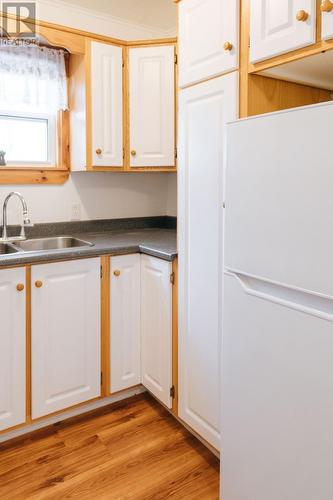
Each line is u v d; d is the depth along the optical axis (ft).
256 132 3.78
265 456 3.95
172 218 9.90
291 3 4.05
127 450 6.21
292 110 3.38
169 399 6.75
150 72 7.75
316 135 3.18
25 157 8.21
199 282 5.71
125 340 7.37
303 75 4.78
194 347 5.94
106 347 7.18
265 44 4.36
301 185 3.34
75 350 6.82
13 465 5.86
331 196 3.10
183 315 6.16
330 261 3.14
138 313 7.46
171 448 6.25
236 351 4.24
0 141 7.88
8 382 6.18
